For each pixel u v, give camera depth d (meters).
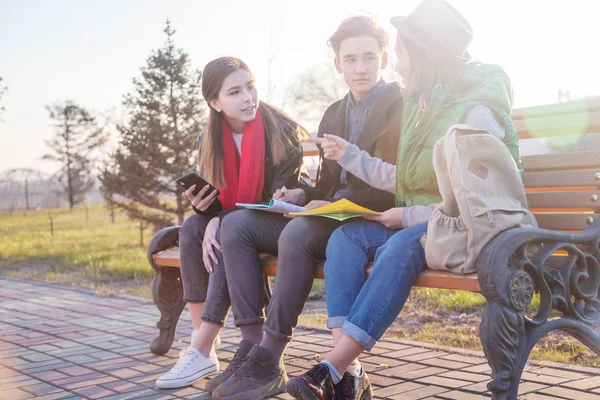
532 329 2.28
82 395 3.10
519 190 2.36
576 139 3.13
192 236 3.33
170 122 14.51
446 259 2.32
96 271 8.91
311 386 2.28
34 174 66.94
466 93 2.62
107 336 4.50
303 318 5.07
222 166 3.34
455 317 4.67
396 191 2.79
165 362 3.69
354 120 3.25
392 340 4.05
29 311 5.75
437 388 3.03
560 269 2.43
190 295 3.38
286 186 3.38
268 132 3.35
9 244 16.48
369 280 2.43
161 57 14.48
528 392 2.88
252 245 3.01
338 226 2.82
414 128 2.74
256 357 2.82
